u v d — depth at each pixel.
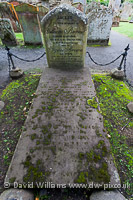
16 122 2.76
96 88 3.61
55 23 2.95
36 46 6.91
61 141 2.08
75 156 1.90
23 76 4.19
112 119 2.78
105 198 1.57
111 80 3.91
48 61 3.70
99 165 1.81
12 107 3.10
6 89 3.64
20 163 1.85
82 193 1.76
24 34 6.57
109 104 3.12
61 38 3.18
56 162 1.84
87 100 2.76
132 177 1.92
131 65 4.93
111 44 7.16
